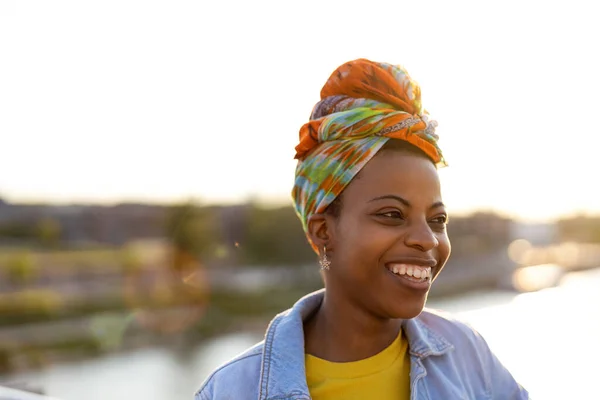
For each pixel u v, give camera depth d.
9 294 39.59
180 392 23.83
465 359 1.95
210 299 42.72
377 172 1.70
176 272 47.28
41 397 2.54
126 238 67.75
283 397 1.73
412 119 1.73
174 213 49.53
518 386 2.05
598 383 19.06
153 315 38.12
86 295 41.72
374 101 1.79
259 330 37.06
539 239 112.12
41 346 30.17
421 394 1.76
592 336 30.42
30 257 50.88
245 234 53.59
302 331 1.86
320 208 1.77
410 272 1.67
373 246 1.67
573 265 87.12
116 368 27.62
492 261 81.12
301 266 53.84
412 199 1.68
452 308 47.28
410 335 1.87
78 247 61.12
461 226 90.06
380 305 1.69
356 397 1.74
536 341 29.22
